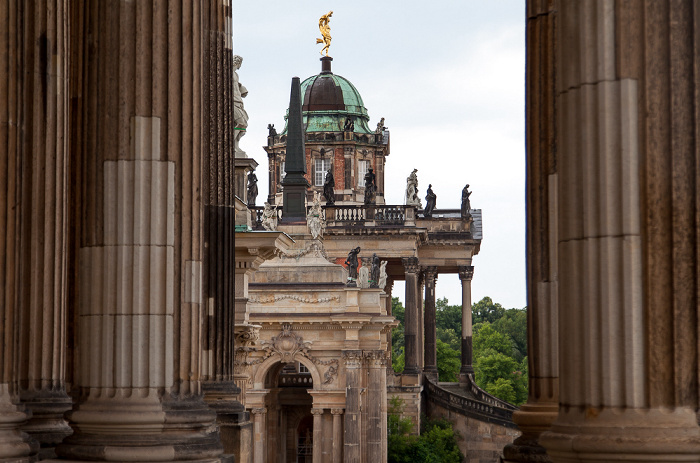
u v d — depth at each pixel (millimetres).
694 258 14938
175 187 21312
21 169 21328
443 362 181250
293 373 108688
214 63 33094
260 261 46250
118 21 21188
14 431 20484
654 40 15117
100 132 21156
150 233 20969
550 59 21234
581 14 15539
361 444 95125
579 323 15516
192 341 21406
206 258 32500
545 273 21359
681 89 15086
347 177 175125
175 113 21391
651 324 14883
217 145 32844
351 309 93062
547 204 21328
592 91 15414
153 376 20766
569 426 15398
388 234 141875
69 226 22703
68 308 22703
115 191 20984
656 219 14961
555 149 21297
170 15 21391
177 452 20375
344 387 93125
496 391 190875
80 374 21000
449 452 133000
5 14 21078
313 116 180500
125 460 20141
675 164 15000
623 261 15016
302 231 124312
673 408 14805
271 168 179625
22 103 21469
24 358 23578
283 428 108375
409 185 145500
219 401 31594
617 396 15000
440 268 158375
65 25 24078
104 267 20922
